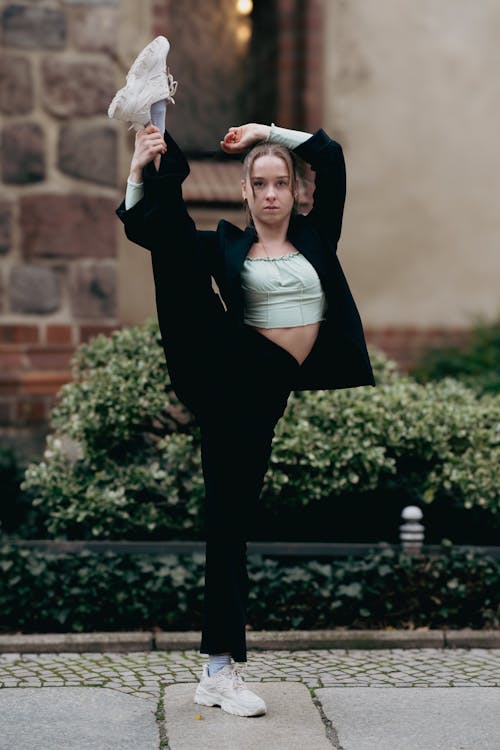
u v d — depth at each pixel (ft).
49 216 26.73
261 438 12.69
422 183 30.63
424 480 18.99
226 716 12.61
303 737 11.89
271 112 30.40
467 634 16.30
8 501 21.52
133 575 16.67
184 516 18.45
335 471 18.10
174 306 12.18
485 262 30.96
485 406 20.06
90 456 18.71
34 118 26.61
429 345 30.53
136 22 27.53
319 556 17.70
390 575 16.99
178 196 11.85
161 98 11.85
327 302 12.79
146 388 18.67
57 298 26.81
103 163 26.96
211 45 30.55
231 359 12.46
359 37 30.12
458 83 30.68
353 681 14.34
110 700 13.37
